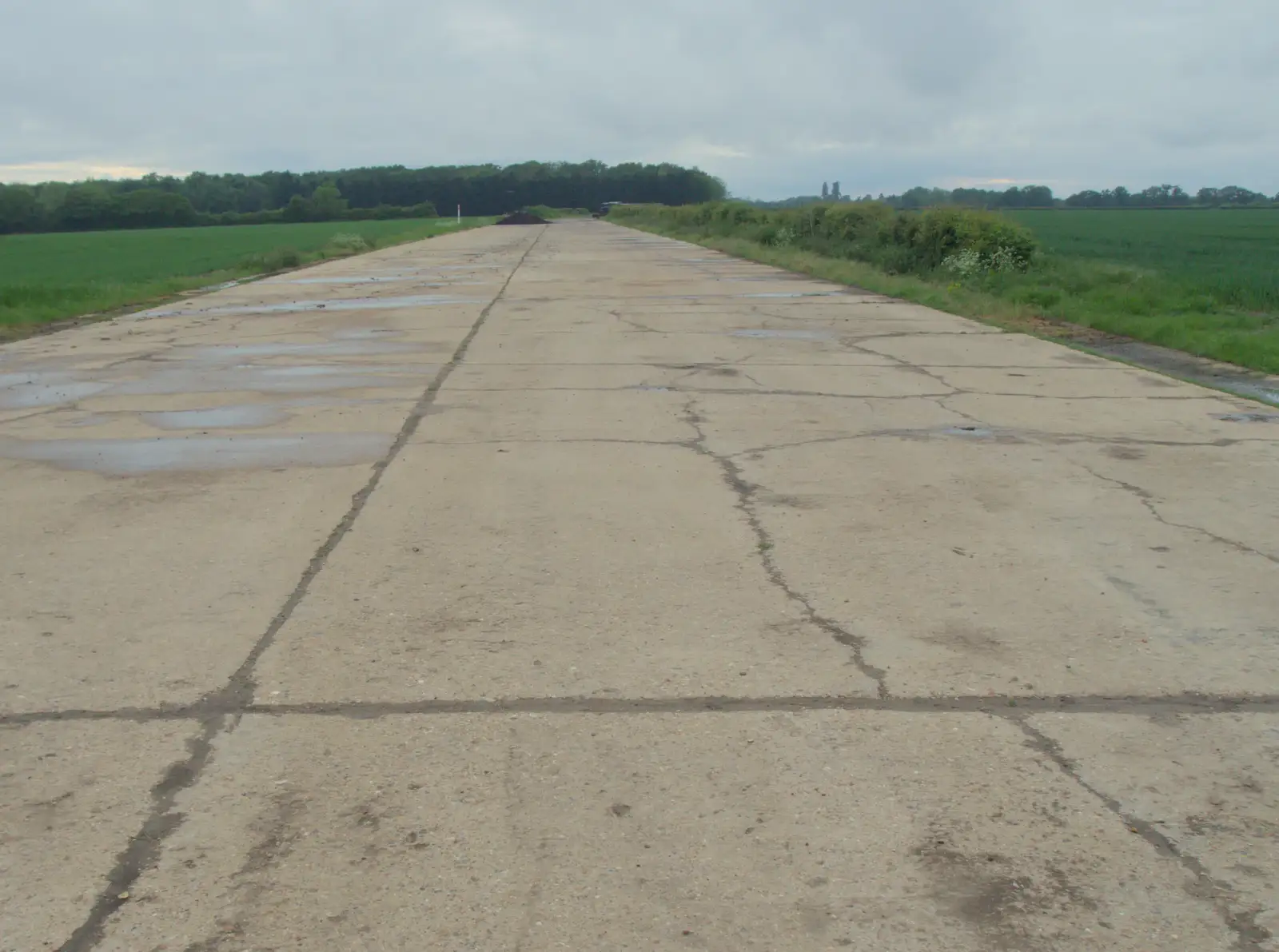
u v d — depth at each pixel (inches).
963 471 264.4
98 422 329.7
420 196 6683.1
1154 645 163.8
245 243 2370.8
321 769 129.2
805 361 442.9
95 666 156.9
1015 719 141.4
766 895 106.5
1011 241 857.5
